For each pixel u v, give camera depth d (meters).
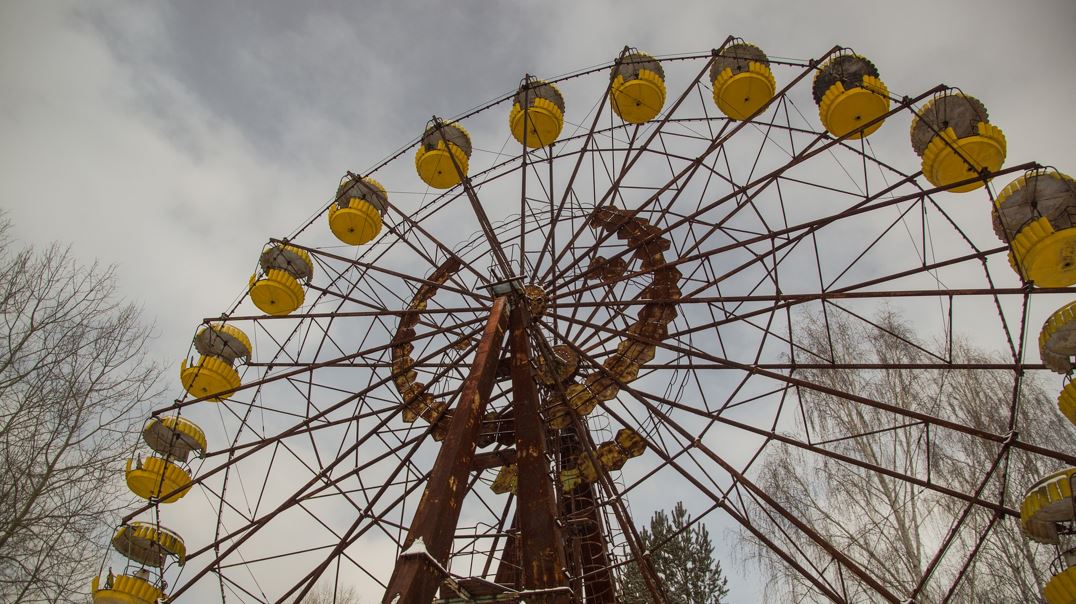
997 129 14.99
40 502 16.77
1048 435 19.02
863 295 15.70
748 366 16.80
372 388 19.38
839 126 17.09
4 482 16.38
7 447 16.91
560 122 20.02
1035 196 14.20
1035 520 12.08
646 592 29.12
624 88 19.59
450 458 11.59
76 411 18.34
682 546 30.89
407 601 9.05
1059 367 13.12
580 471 18.42
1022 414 19.56
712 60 19.59
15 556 15.93
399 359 20.03
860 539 19.72
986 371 20.86
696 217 18.31
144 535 16.30
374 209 20.61
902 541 18.83
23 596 15.43
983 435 13.51
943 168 15.05
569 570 16.17
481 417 13.07
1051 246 12.70
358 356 19.64
